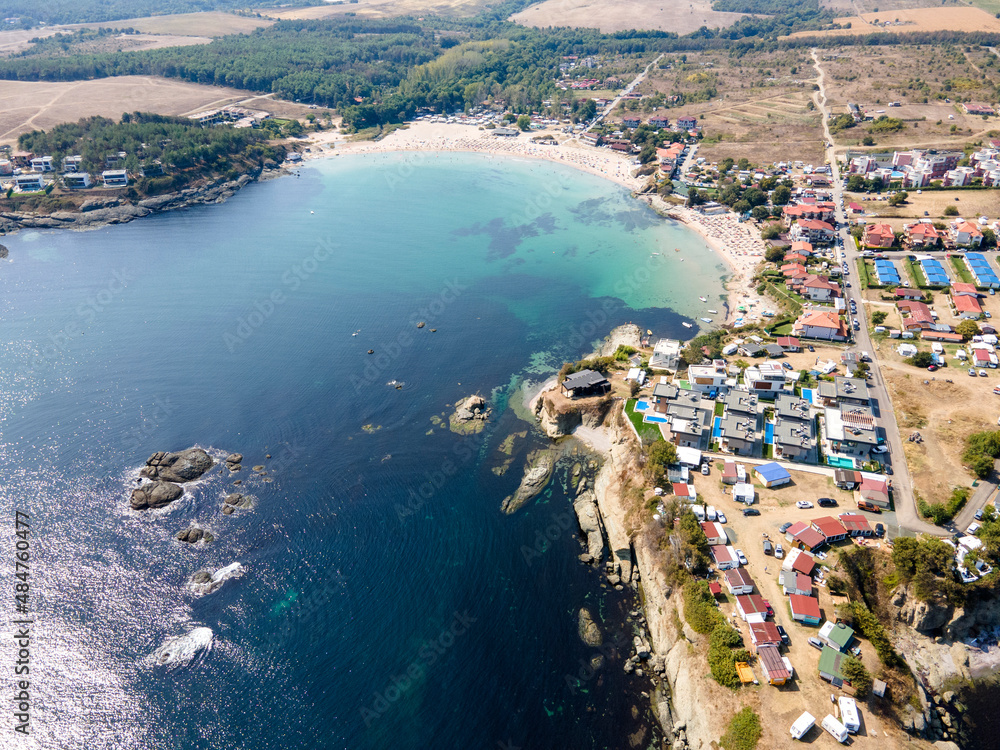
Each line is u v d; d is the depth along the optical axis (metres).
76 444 135.88
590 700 90.75
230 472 129.25
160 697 89.19
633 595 106.12
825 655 86.19
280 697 89.75
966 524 105.88
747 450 124.31
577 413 142.88
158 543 113.06
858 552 101.31
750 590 95.94
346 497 123.94
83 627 98.25
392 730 86.31
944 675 90.94
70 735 84.38
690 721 85.19
